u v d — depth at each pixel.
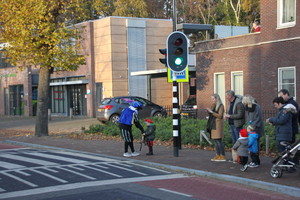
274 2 17.94
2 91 40.41
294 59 17.22
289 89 17.58
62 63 16.48
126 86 28.84
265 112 18.12
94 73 29.97
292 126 8.70
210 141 12.88
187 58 11.20
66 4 16.72
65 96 34.19
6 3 15.95
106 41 28.64
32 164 10.17
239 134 9.53
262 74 18.61
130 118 11.45
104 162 10.59
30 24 15.95
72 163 10.35
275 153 11.20
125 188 7.52
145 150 12.78
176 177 8.69
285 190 7.18
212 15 41.97
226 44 20.61
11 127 24.55
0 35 16.47
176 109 11.29
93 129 18.11
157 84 30.12
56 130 20.94
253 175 8.46
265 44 18.44
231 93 9.66
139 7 35.25
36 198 6.85
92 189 7.44
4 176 8.66
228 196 7.01
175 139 11.27
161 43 30.36
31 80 35.91
